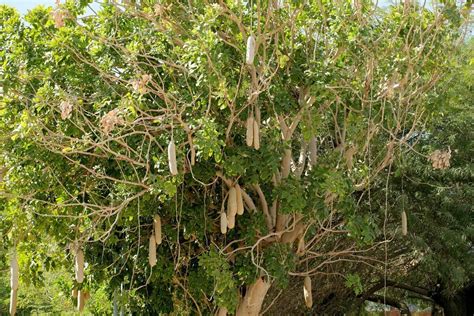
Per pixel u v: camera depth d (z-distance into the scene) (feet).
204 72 28.45
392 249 50.65
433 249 49.32
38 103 27.61
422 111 34.50
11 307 24.72
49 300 59.00
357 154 37.81
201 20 29.01
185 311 36.73
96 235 32.48
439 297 56.65
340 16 32.55
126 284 37.99
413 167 47.50
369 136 34.17
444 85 36.42
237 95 29.81
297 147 41.52
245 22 32.07
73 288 36.94
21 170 30.48
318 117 33.06
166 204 33.96
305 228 35.35
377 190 48.19
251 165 31.53
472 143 47.96
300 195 32.22
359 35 32.14
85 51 31.12
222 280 32.12
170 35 30.94
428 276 55.01
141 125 29.78
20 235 30.83
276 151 32.01
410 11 32.65
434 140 48.32
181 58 30.12
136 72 29.58
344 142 34.35
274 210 35.60
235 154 32.04
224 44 31.71
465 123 48.32
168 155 26.13
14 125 29.45
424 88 34.30
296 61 33.68
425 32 32.60
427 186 49.26
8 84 29.17
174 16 31.63
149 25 31.71
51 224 31.65
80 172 32.12
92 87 31.19
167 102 28.43
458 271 47.75
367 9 33.58
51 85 30.40
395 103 35.24
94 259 36.63
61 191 31.48
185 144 29.86
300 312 50.88
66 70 30.50
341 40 32.55
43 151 30.07
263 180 32.99
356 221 33.47
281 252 33.76
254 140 28.32
